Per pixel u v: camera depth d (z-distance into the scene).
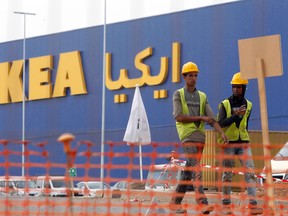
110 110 45.34
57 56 48.84
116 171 40.06
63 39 48.41
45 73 49.22
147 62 43.88
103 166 11.05
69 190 7.90
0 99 51.81
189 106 12.29
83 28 47.28
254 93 37.00
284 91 36.62
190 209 13.23
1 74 52.00
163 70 42.75
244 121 12.88
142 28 44.16
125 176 39.44
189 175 12.03
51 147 47.97
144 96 43.72
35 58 49.94
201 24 41.00
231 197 13.17
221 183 12.56
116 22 45.53
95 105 46.34
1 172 48.09
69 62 47.72
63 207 14.18
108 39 45.91
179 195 11.90
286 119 36.44
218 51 39.94
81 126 46.94
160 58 43.19
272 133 25.00
